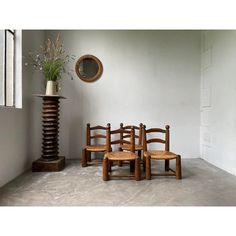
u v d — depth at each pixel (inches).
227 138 123.6
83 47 155.9
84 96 156.8
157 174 110.1
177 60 160.1
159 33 159.0
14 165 109.1
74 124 156.9
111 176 107.0
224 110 126.6
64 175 114.3
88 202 78.7
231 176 114.0
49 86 123.6
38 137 141.0
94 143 157.2
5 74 109.5
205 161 150.8
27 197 83.4
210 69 145.0
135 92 158.2
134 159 104.9
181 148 160.6
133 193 88.1
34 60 134.0
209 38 146.9
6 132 100.7
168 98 159.9
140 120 158.4
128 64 157.9
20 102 117.8
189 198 83.2
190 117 160.9
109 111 157.6
